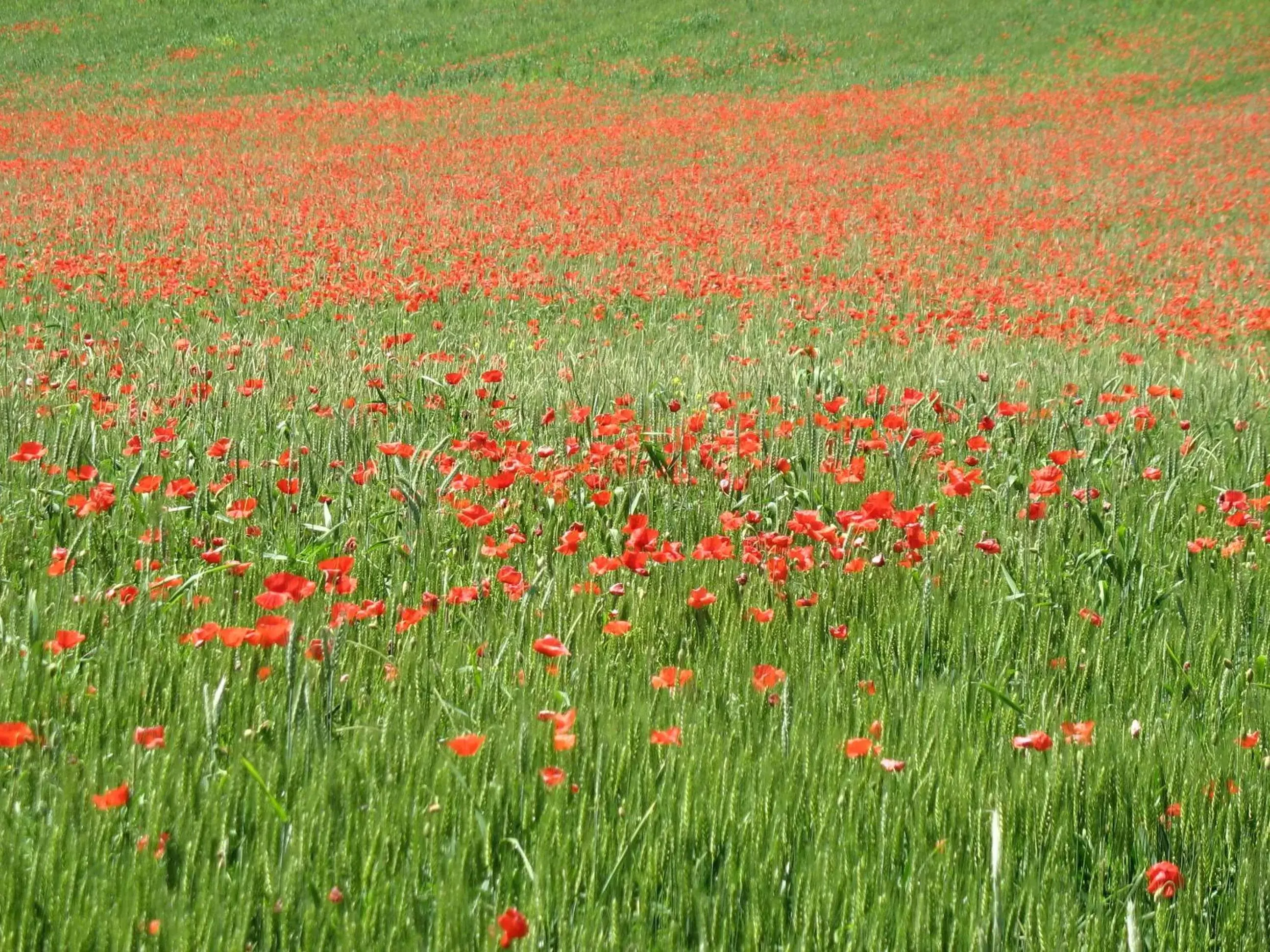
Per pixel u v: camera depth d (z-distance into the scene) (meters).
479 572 9.57
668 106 79.81
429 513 10.79
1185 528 11.70
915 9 100.81
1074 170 59.84
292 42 96.56
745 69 88.88
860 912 5.16
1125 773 6.51
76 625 7.89
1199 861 5.84
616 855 5.54
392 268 36.22
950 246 42.78
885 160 63.34
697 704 7.27
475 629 8.14
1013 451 14.76
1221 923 5.62
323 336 25.75
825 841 5.75
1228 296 34.88
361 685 7.31
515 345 24.72
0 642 7.55
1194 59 86.81
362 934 4.85
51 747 6.20
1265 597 9.90
